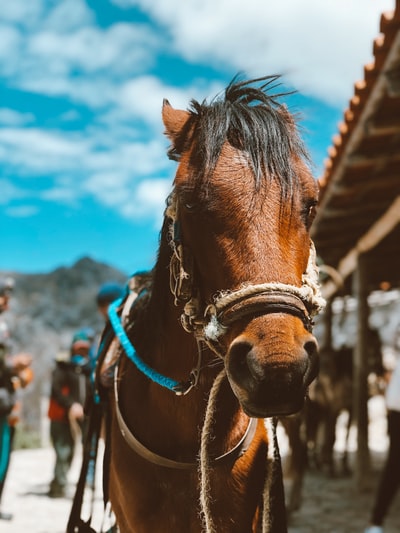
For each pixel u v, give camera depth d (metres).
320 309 1.76
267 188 1.67
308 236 1.77
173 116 2.04
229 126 1.77
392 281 9.50
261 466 2.08
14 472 8.74
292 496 5.73
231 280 1.64
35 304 30.80
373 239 6.80
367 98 4.15
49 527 5.61
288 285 1.58
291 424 5.57
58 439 6.92
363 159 4.82
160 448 2.09
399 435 4.62
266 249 1.62
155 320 2.15
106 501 2.30
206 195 1.69
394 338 4.87
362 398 7.40
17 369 4.88
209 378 1.99
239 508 1.99
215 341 1.70
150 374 2.10
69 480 7.91
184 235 1.83
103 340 2.73
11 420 4.88
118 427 2.28
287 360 1.46
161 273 2.11
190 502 2.03
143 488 2.11
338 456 9.96
